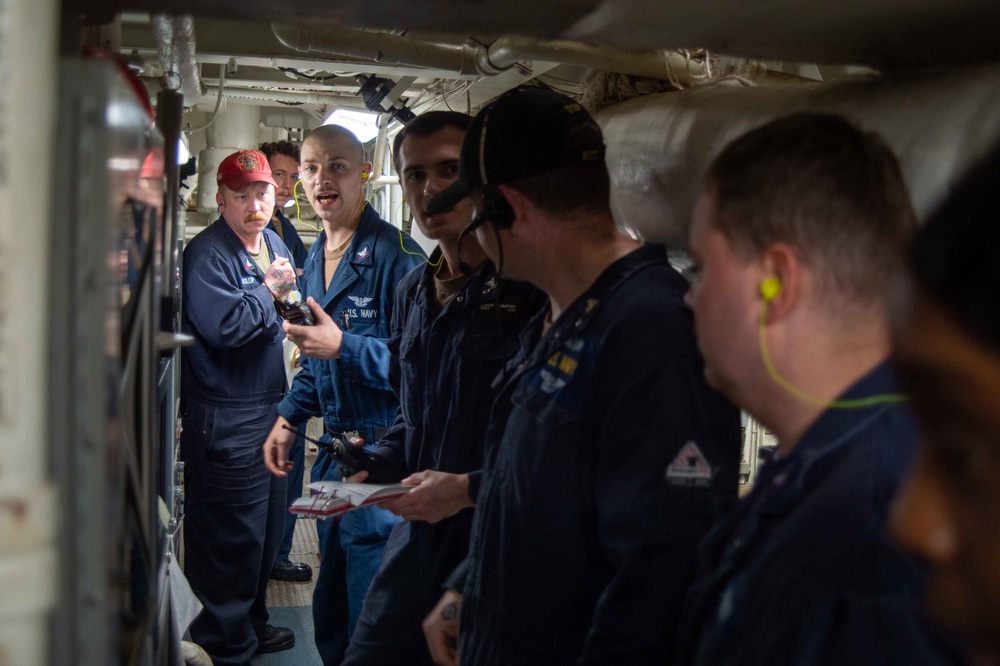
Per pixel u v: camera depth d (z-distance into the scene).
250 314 3.12
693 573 1.20
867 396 0.84
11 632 0.68
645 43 1.19
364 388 2.82
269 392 3.24
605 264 1.45
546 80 3.01
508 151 1.44
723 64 1.75
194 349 3.11
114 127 0.75
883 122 1.04
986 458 0.36
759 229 0.88
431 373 2.15
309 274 3.36
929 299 0.36
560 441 1.38
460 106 3.78
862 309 0.86
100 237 0.73
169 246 1.70
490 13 1.05
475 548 1.57
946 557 0.39
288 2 1.01
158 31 1.74
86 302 0.72
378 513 2.67
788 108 1.22
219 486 3.14
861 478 0.78
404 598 2.13
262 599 3.43
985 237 0.34
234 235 3.22
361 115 4.16
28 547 0.67
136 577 1.01
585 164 1.46
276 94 3.91
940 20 1.03
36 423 0.68
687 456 1.23
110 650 0.77
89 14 1.04
